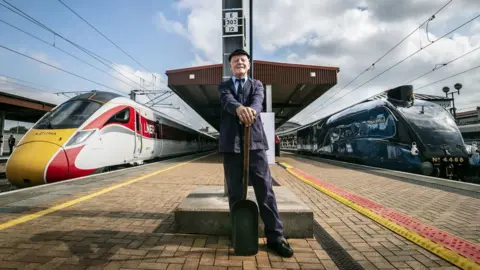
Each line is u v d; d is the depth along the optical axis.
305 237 2.88
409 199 4.91
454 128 10.62
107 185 6.19
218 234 2.90
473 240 2.86
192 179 7.44
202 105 25.06
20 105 21.14
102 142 9.17
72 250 2.47
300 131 29.02
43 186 5.98
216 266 2.21
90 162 8.61
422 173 10.07
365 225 3.38
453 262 2.30
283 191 3.85
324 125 19.86
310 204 4.53
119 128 10.27
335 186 6.30
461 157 9.92
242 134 2.48
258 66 16.52
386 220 3.46
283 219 2.88
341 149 16.03
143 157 12.86
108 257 2.34
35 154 7.63
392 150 11.18
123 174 8.38
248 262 2.28
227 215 2.89
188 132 25.22
